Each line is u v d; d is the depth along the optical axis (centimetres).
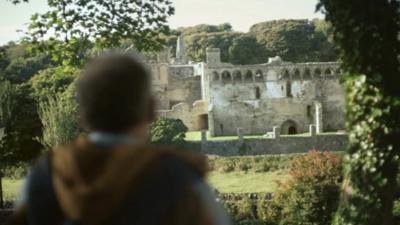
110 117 304
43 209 307
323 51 12925
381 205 1084
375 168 1076
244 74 9562
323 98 9731
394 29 1066
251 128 9581
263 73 9588
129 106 305
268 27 13675
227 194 3644
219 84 9525
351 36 1068
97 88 302
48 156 324
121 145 304
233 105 9556
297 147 7600
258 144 7556
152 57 10769
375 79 1061
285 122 9675
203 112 9850
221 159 6531
